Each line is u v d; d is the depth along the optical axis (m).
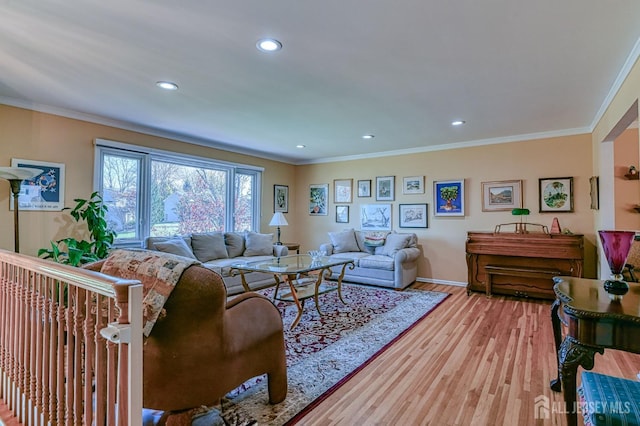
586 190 4.36
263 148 5.80
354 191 6.38
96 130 4.02
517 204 4.82
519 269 4.27
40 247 3.57
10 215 3.38
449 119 3.96
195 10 1.83
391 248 5.39
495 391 2.10
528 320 3.50
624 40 2.15
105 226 3.78
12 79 2.84
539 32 2.05
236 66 2.56
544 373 2.33
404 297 4.48
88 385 1.32
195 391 1.54
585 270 4.32
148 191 4.58
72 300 1.46
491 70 2.61
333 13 1.86
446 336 3.06
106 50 2.31
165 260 1.50
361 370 2.39
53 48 2.28
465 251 4.93
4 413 1.94
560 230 4.38
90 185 3.97
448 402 1.99
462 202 5.24
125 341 1.11
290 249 6.11
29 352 1.76
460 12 1.85
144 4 1.78
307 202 6.99
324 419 1.83
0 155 3.31
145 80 2.84
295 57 2.41
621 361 2.55
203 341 1.53
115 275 1.51
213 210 5.53
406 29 2.03
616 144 4.14
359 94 3.15
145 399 1.49
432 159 5.53
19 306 1.87
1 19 1.92
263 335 1.88
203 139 5.12
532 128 4.41
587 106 3.48
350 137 4.93
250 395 2.08
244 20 1.93
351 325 3.37
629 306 1.40
